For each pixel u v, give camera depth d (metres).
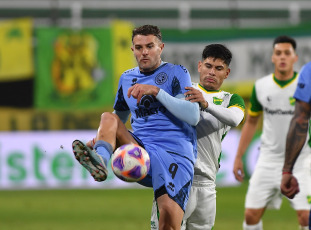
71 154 60.38
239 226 37.25
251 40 62.41
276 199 28.91
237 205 48.06
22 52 59.50
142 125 19.77
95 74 60.06
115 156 18.00
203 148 21.95
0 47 59.25
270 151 28.80
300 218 26.06
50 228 36.62
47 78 59.69
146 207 47.00
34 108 59.88
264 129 29.22
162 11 72.19
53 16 66.88
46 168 59.75
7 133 59.44
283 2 74.12
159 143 19.44
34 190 58.34
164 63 19.94
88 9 71.69
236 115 20.48
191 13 72.94
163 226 18.56
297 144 18.88
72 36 59.66
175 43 61.62
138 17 72.31
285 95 28.58
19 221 39.81
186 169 19.34
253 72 62.50
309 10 74.12
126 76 20.34
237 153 28.89
